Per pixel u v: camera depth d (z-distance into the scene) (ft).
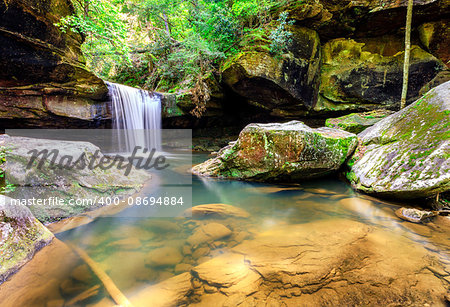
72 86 21.81
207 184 16.30
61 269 6.08
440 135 11.01
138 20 53.21
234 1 33.65
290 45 32.50
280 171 15.57
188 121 39.78
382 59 36.37
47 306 4.78
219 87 38.11
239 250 7.02
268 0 32.81
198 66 37.65
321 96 38.45
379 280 5.49
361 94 37.04
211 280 5.57
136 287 5.40
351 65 37.17
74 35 21.91
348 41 37.11
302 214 10.51
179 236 8.15
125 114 28.25
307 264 6.17
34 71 18.84
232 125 48.44
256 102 37.52
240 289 5.23
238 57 31.37
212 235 8.15
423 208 10.84
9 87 18.42
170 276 5.79
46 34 18.85
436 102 12.76
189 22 44.14
